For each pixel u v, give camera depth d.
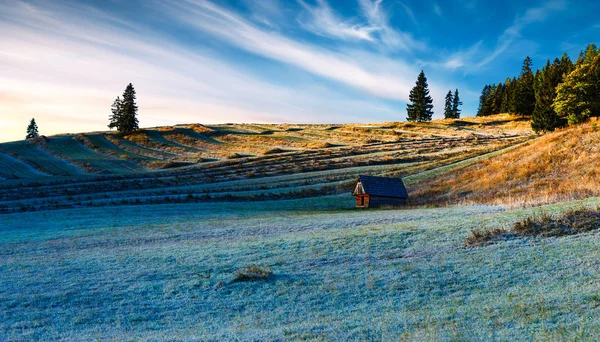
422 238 22.05
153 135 134.88
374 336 11.01
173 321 13.27
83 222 36.59
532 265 16.31
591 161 46.22
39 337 12.11
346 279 16.64
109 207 48.91
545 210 25.05
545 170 48.72
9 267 20.00
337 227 28.66
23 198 61.84
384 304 13.85
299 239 23.77
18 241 27.48
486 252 18.67
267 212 45.00
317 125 180.12
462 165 62.75
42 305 14.82
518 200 35.06
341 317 12.90
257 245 22.92
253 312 13.84
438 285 15.31
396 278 16.34
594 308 11.60
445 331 10.98
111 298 15.44
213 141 133.88
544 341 9.88
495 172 53.97
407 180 63.16
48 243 26.56
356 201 51.78
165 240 26.67
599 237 18.56
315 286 16.03
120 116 135.25
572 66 85.12
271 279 17.06
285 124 185.88
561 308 11.90
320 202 55.53
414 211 36.50
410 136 130.62
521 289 14.06
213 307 14.41
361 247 21.12
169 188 71.88
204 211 45.28
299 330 11.77
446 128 144.12
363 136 135.75
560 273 15.07
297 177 77.94
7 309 14.49
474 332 10.76
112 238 27.84
